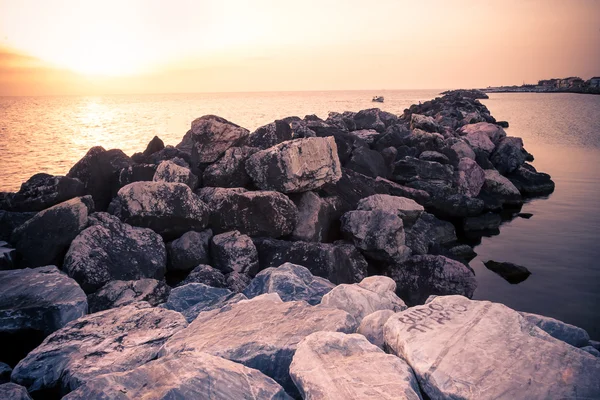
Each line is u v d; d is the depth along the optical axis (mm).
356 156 14484
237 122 45125
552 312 8234
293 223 9273
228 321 4180
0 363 4582
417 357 3117
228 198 9070
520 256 11242
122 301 6363
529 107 74250
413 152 17359
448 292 8773
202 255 8242
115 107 119500
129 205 8219
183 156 13164
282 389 3012
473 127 25266
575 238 12523
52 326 5219
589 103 86562
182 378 2889
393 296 5258
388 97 178500
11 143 30453
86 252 7113
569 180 20141
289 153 9383
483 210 15250
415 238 10547
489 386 2768
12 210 9250
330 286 6133
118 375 2953
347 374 2953
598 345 3871
